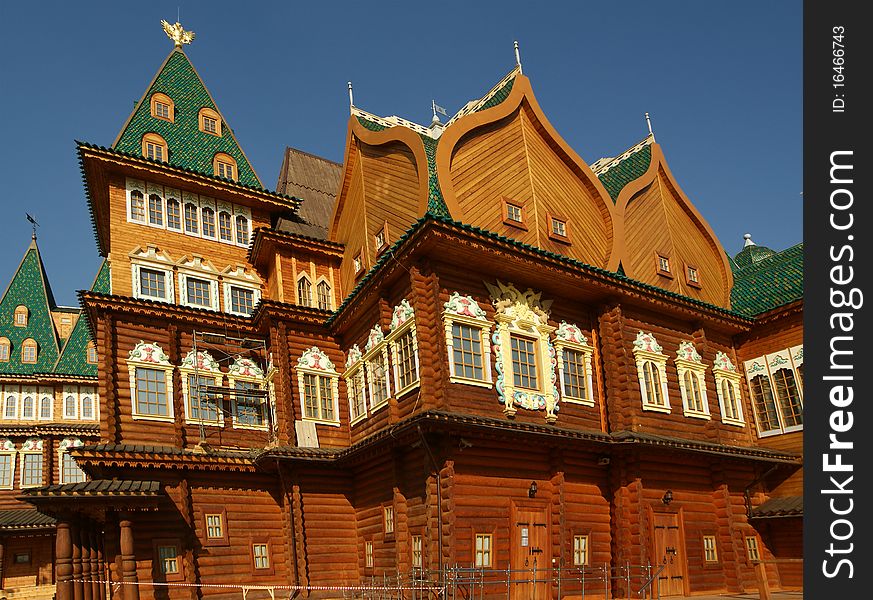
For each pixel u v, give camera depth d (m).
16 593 36.69
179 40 32.03
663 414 23.52
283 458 22.05
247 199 28.64
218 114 31.08
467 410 18.97
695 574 22.17
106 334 23.22
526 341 21.33
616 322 23.06
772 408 27.64
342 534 23.17
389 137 24.12
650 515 21.48
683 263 28.38
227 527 22.25
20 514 37.34
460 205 21.44
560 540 19.31
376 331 22.44
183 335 24.94
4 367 43.09
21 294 46.00
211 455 22.30
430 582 16.89
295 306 24.98
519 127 24.14
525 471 19.61
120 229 25.64
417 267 19.78
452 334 19.48
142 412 23.22
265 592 21.75
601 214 25.80
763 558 24.97
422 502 18.72
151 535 20.84
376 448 20.30
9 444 41.16
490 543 18.22
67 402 43.41
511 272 21.09
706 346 26.58
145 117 28.69
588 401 22.30
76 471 41.81
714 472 24.14
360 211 26.30
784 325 27.64
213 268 27.30
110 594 19.67
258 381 25.80
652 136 29.30
